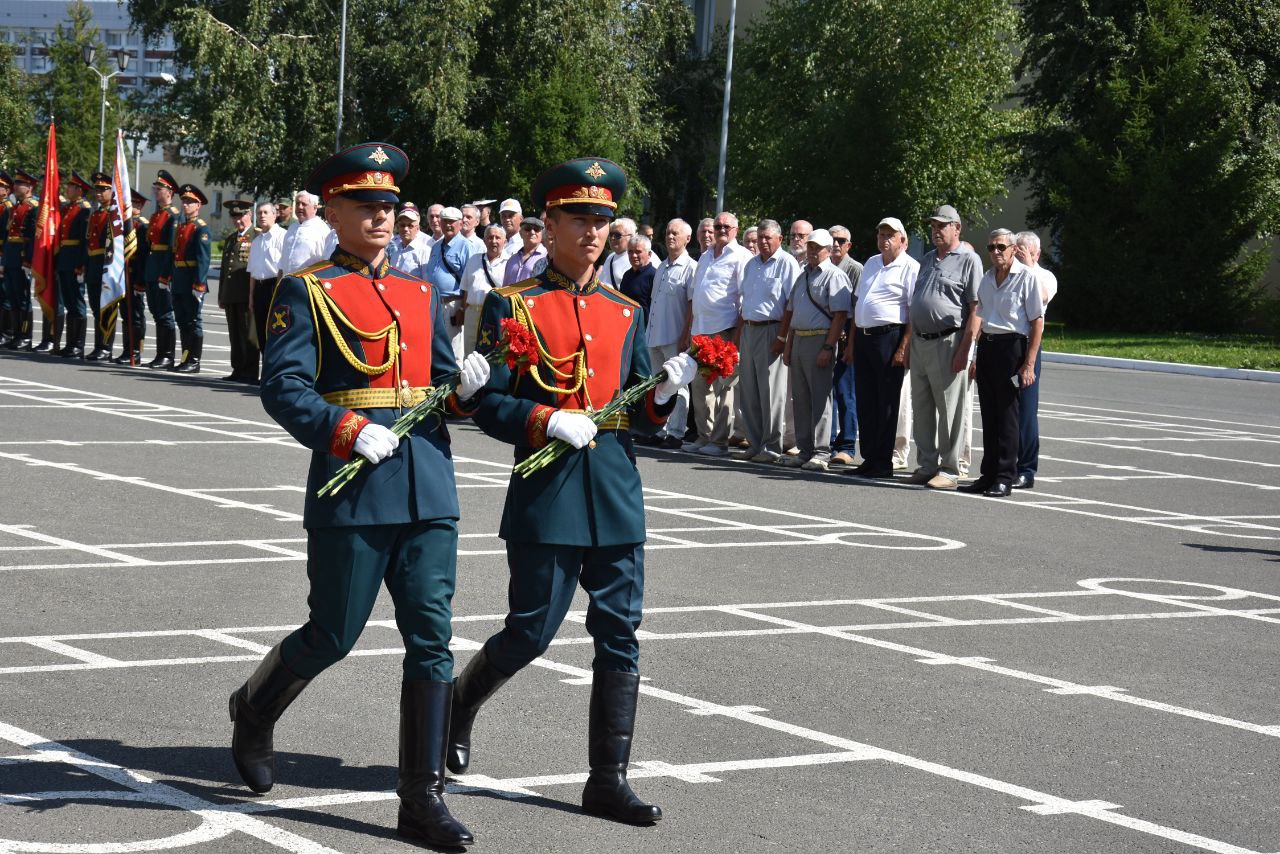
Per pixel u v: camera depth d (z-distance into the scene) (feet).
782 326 45.85
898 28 143.23
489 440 48.29
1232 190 122.21
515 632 16.12
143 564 27.40
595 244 16.60
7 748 16.99
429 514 15.14
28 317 72.18
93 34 245.65
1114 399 75.66
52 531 30.12
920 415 42.91
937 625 25.36
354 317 15.39
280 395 14.99
